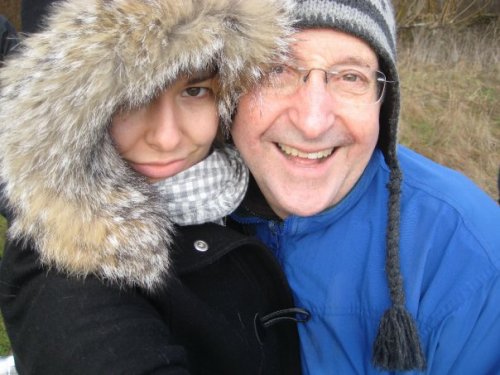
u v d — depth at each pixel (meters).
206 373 0.50
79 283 0.42
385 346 0.50
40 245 0.43
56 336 0.39
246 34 0.46
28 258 0.45
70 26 0.42
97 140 0.43
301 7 0.47
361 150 0.52
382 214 0.56
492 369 0.52
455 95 2.20
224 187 0.54
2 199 0.49
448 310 0.51
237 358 0.51
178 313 0.48
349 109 0.49
